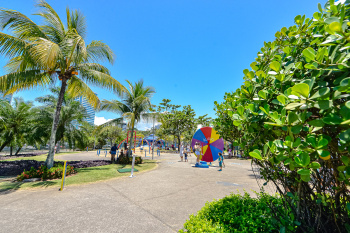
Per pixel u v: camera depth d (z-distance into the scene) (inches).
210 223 87.4
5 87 278.4
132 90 598.5
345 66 39.4
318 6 63.4
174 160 708.0
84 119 697.0
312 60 44.6
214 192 238.8
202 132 502.6
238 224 89.0
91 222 143.0
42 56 253.8
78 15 369.7
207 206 117.2
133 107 583.2
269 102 62.7
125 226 138.2
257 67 75.4
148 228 135.9
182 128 1444.4
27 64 316.5
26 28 294.4
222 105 105.7
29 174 288.8
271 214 85.8
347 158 40.9
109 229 132.7
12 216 150.8
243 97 75.4
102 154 969.5
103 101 537.6
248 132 69.3
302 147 41.6
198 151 507.5
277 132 54.1
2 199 193.9
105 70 403.9
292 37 72.7
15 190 229.5
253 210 104.0
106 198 202.7
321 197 63.7
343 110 37.3
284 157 46.2
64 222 141.7
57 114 341.4
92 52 383.9
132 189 244.4
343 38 39.5
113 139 1675.7
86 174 338.6
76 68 350.0
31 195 209.2
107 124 576.4
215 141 481.4
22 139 747.4
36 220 144.2
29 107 751.1
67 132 626.2
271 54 75.5
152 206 182.1
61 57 305.9
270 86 64.1
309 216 71.9
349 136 36.1
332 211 65.1
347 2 50.9
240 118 65.8
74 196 206.5
